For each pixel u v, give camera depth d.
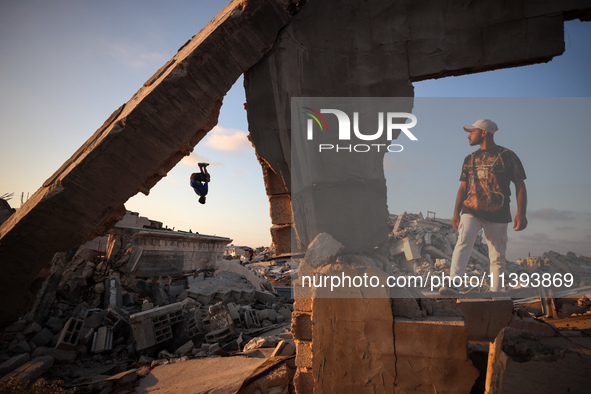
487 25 3.33
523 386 2.35
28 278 3.90
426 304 3.46
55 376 7.31
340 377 3.24
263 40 3.97
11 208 10.10
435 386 2.93
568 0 3.11
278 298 16.02
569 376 2.28
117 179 3.97
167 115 3.97
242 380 4.57
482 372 3.22
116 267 13.08
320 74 3.82
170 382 5.72
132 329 9.05
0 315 3.86
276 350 5.34
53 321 9.52
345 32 3.78
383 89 3.65
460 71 3.47
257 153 4.11
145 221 16.09
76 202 3.87
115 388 5.80
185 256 16.73
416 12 3.55
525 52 3.22
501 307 4.13
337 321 3.30
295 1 4.01
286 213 4.20
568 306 5.90
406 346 3.07
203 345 8.59
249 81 4.13
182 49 4.89
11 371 6.86
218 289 14.35
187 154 4.41
